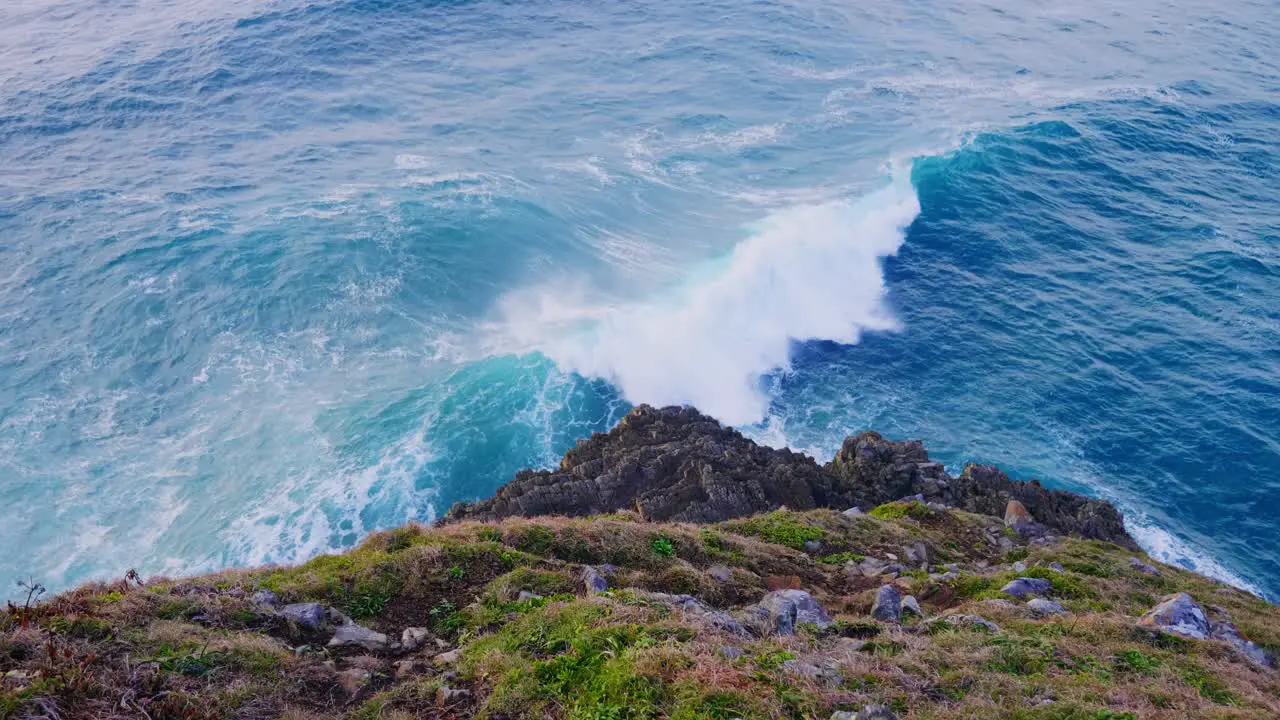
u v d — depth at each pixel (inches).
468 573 561.0
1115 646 518.3
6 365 1223.5
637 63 2353.6
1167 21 3006.9
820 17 2768.2
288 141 1867.6
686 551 660.1
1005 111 2260.1
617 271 1542.8
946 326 1588.3
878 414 1384.1
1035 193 1966.0
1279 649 600.4
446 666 446.6
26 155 1754.4
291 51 2240.4
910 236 1827.0
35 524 1013.8
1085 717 401.4
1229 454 1342.3
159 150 1807.3
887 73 2429.9
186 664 408.2
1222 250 1807.3
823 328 1562.5
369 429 1183.6
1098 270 1754.4
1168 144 2187.5
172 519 1037.2
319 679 430.6
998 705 408.2
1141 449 1352.1
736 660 425.4
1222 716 425.1
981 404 1419.8
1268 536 1219.9
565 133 1977.1
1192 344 1562.5
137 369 1243.2
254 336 1316.4
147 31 2326.5
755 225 1695.4
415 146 1871.3
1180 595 615.8
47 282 1384.1
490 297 1448.1
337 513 1065.5
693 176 1849.2
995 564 800.9
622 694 391.2
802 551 746.8
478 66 2265.0
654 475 1021.8
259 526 1037.2
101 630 418.9
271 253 1473.9
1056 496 1090.7
